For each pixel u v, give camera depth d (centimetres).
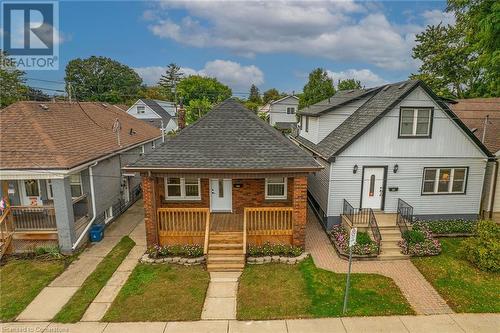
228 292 962
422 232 1278
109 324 820
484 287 979
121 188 1689
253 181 1348
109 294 950
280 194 1380
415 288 976
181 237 1205
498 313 859
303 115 2122
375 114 1371
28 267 1106
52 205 1265
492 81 1387
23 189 1373
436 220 1448
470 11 1228
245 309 878
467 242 1156
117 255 1193
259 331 792
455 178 1437
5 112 1365
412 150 1384
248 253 1162
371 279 1021
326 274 1050
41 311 871
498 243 1083
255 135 1250
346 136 1445
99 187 1420
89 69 6775
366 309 870
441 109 1352
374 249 1157
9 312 866
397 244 1220
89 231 1316
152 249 1160
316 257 1178
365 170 1390
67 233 1180
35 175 1129
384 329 795
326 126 1739
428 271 1073
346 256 1160
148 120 4259
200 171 1123
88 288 974
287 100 5219
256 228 1214
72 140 1384
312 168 1125
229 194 1368
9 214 1188
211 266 1088
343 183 1391
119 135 1831
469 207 1460
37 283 1007
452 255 1187
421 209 1445
